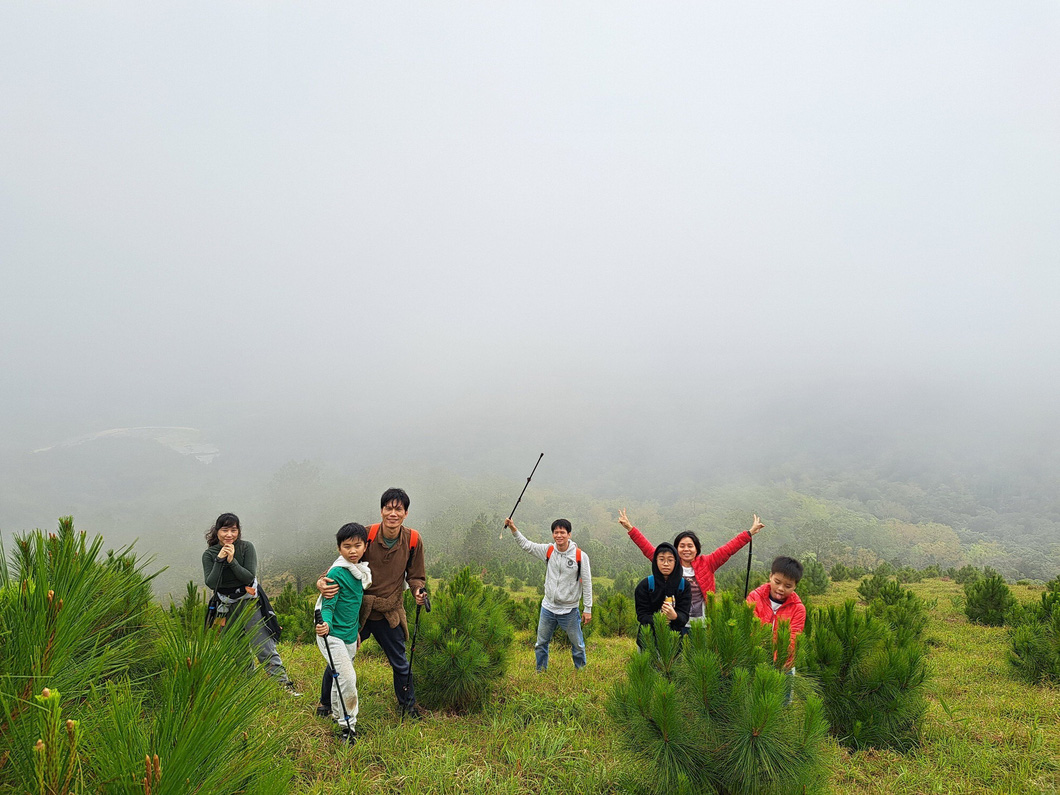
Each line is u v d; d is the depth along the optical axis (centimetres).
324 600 472
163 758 149
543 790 413
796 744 340
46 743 134
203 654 165
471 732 513
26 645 154
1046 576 13000
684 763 353
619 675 724
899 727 534
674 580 575
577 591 754
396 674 541
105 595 188
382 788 398
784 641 401
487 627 619
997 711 631
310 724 474
